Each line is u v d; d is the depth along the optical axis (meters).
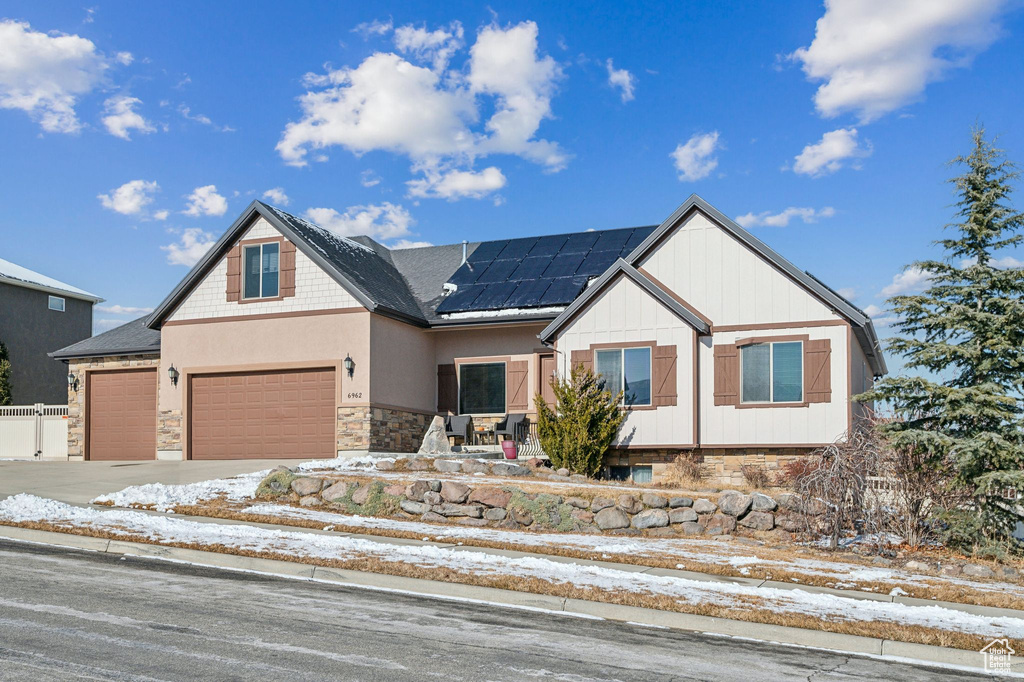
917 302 15.80
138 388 27.38
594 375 22.03
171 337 26.03
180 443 25.58
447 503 15.91
